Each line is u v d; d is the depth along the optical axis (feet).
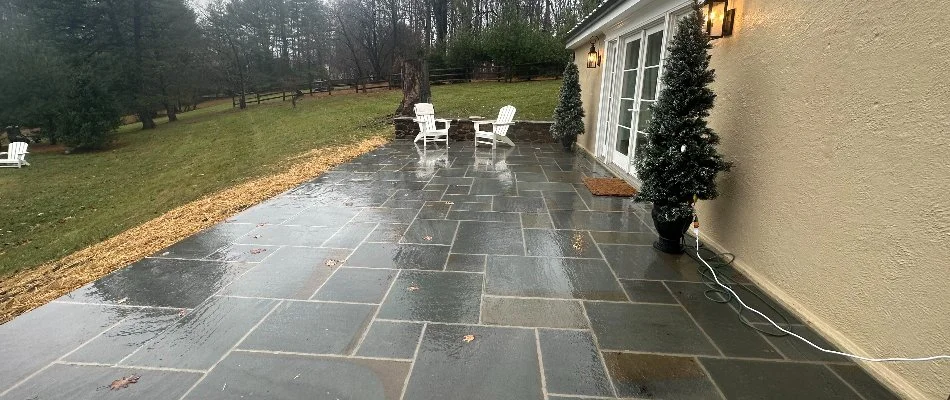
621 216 13.23
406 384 5.72
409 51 98.07
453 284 8.61
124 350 6.43
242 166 30.27
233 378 5.82
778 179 8.08
